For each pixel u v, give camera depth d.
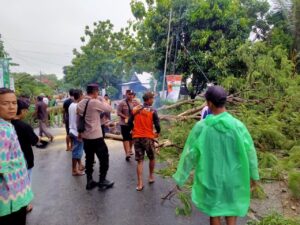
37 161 7.96
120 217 4.33
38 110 10.93
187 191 5.29
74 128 6.32
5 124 2.50
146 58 19.72
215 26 15.16
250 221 4.15
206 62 14.77
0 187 2.41
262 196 5.00
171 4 15.48
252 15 16.89
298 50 13.60
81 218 4.30
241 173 2.95
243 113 8.77
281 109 8.83
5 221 2.50
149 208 4.63
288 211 4.59
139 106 5.61
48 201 4.96
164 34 16.14
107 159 5.55
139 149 5.50
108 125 10.99
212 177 2.98
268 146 7.72
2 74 11.29
